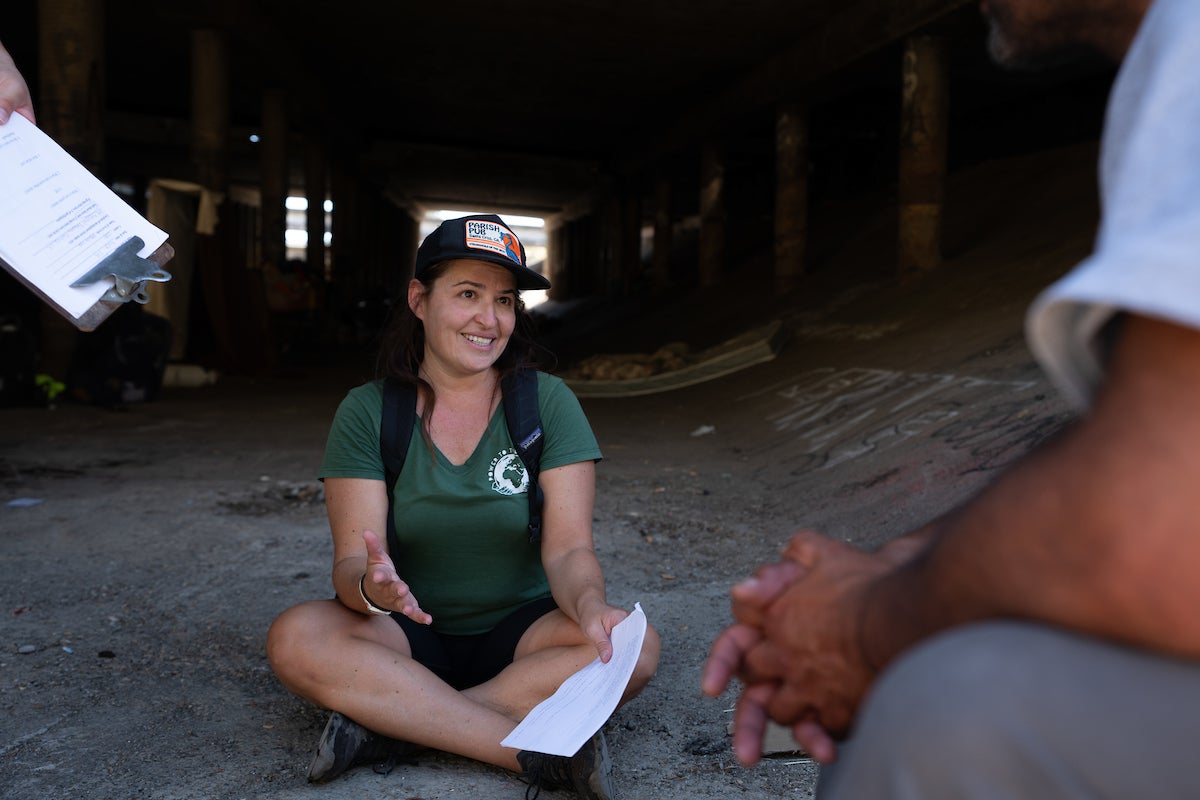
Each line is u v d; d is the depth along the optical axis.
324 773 2.18
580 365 12.65
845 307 12.40
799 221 15.68
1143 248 0.70
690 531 4.80
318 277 21.02
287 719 2.60
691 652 3.12
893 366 8.27
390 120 23.67
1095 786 0.72
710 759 2.38
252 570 4.02
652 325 18.75
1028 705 0.73
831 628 0.99
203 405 9.93
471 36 16.17
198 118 14.28
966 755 0.73
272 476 6.14
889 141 20.56
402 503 2.39
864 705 0.82
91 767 2.27
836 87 14.93
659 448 7.56
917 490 4.84
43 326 10.06
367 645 2.22
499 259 2.28
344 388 12.52
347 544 2.34
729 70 17.38
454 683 2.52
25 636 3.15
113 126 22.45
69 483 5.71
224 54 14.37
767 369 10.55
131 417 8.73
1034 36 0.99
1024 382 5.93
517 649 2.37
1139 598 0.70
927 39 11.71
